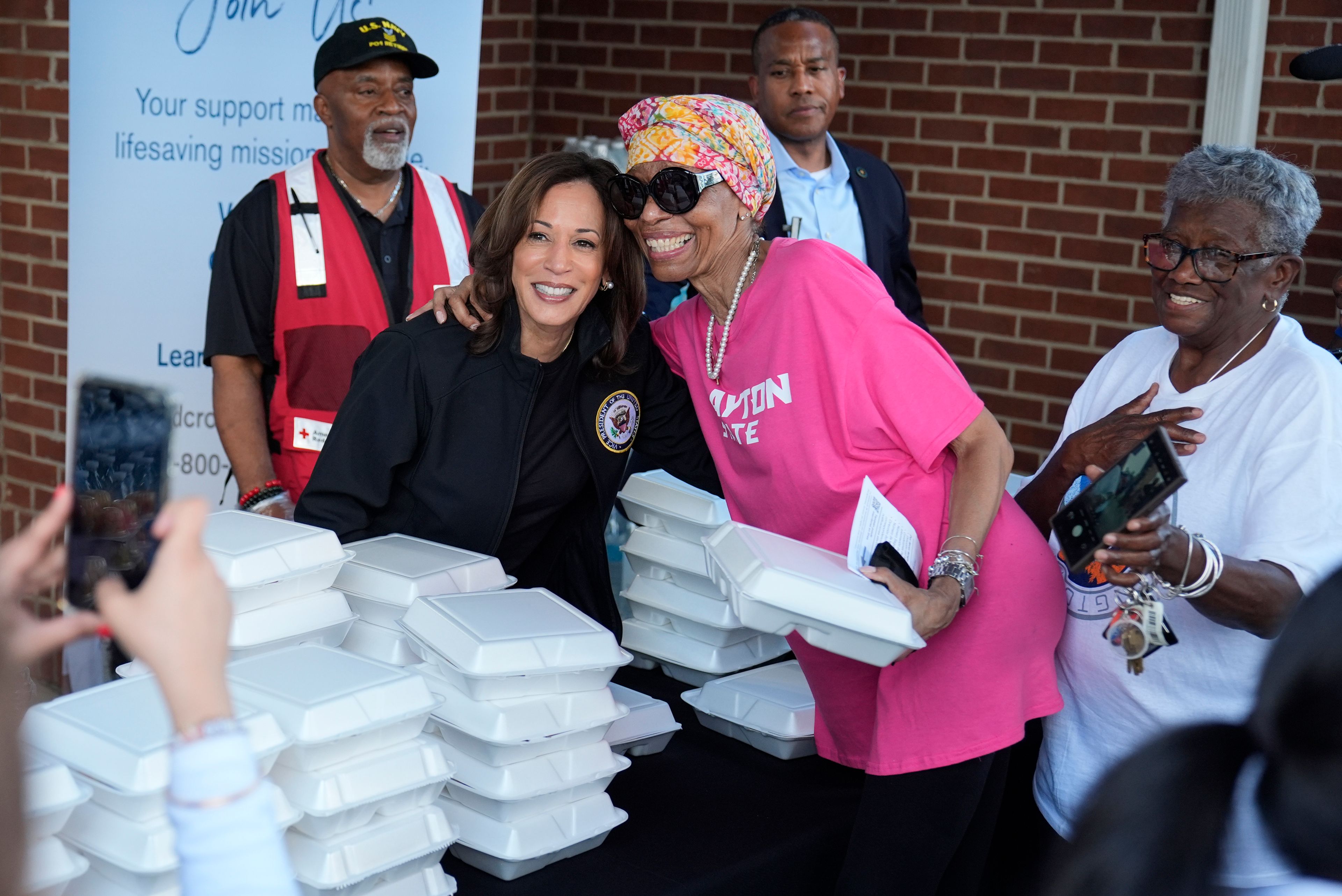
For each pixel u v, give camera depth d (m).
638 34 4.92
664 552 2.20
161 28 3.33
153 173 3.41
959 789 1.73
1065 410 4.38
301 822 1.38
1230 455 1.76
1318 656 0.77
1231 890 0.79
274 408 3.06
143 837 1.23
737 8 4.71
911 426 1.70
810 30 3.58
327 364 3.01
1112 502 1.59
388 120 2.99
